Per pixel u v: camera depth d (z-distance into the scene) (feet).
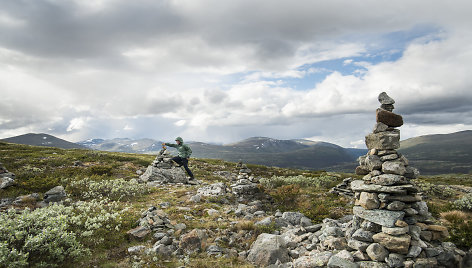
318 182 30.78
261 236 12.21
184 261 10.47
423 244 10.41
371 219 10.85
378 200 11.07
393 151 11.21
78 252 9.91
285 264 10.65
